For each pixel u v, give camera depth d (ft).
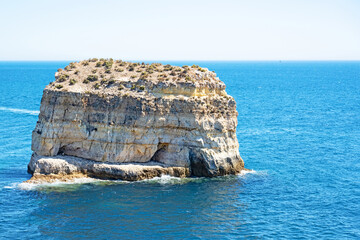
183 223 166.91
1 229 158.61
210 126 217.56
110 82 223.71
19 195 188.24
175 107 215.31
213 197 192.44
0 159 245.45
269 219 173.06
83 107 214.28
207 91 224.94
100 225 163.22
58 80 226.99
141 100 213.25
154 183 206.08
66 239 152.66
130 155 214.69
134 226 163.12
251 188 205.36
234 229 163.63
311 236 160.04
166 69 236.22
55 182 202.49
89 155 214.90
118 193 193.06
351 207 186.29
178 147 216.74
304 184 213.66
